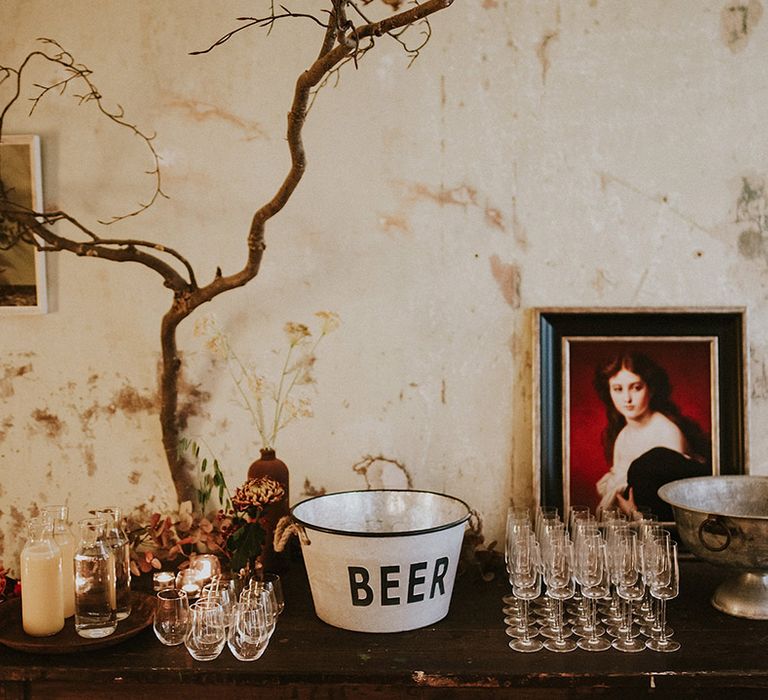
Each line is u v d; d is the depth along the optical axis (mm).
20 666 1549
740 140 2082
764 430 2100
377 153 2104
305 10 2102
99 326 2148
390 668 1525
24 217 2098
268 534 1936
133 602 1807
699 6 2076
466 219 2102
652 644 1628
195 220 2129
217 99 2117
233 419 2145
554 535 1780
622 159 2090
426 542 1651
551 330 2098
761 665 1535
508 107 2092
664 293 2096
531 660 1562
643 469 2084
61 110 2131
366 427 2129
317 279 2121
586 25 2082
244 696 1604
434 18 2096
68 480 2172
